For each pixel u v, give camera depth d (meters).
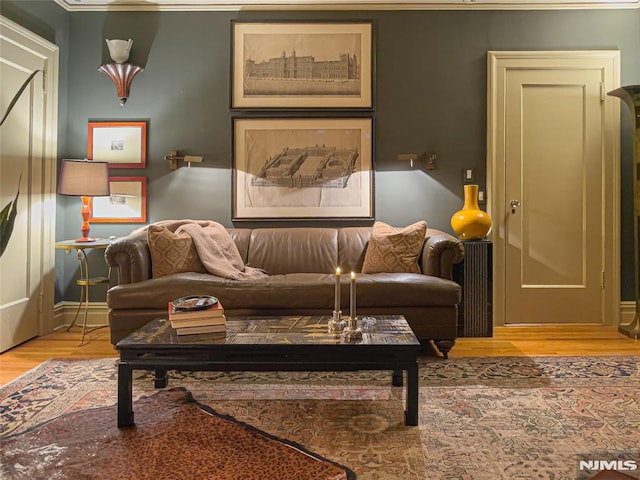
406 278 3.12
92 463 1.80
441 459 1.83
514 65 3.99
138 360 2.08
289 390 2.55
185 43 4.03
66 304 4.01
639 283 3.63
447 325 3.06
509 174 4.02
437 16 4.01
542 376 2.74
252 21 4.01
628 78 3.99
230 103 4.03
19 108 3.42
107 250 3.16
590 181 4.03
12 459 1.83
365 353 2.08
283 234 3.86
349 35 4.02
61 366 2.94
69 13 4.01
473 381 2.66
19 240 3.45
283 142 4.05
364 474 1.72
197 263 3.35
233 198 4.05
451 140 4.02
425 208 4.04
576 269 4.03
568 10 3.98
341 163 4.04
